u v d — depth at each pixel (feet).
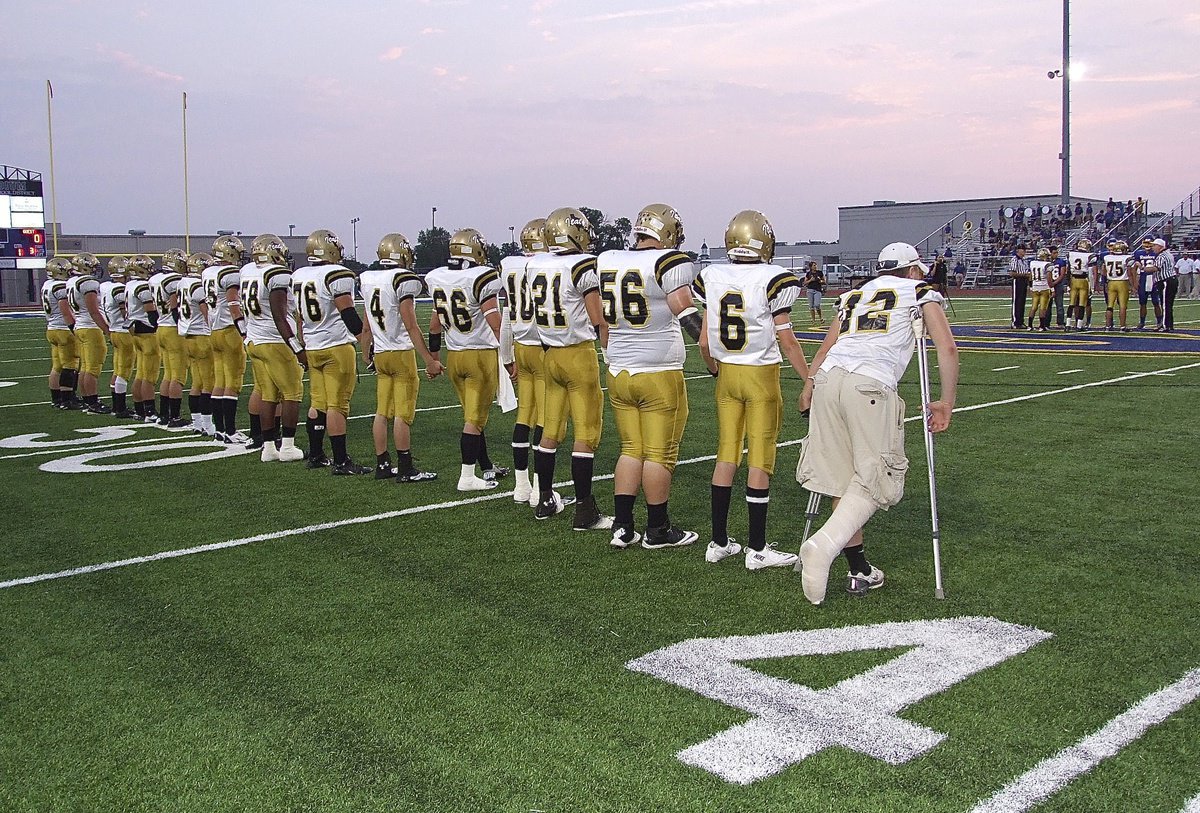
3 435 31.12
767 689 11.68
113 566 16.79
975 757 10.04
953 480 21.65
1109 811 9.07
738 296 15.72
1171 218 120.16
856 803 9.27
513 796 9.50
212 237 173.78
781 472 23.41
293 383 25.76
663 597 14.92
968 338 56.44
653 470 17.21
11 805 9.52
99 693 11.88
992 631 13.28
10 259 122.11
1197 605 14.08
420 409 34.63
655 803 9.33
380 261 22.91
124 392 35.27
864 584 14.89
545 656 12.74
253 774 9.99
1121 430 27.02
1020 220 139.23
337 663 12.62
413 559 16.94
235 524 19.43
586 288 17.90
